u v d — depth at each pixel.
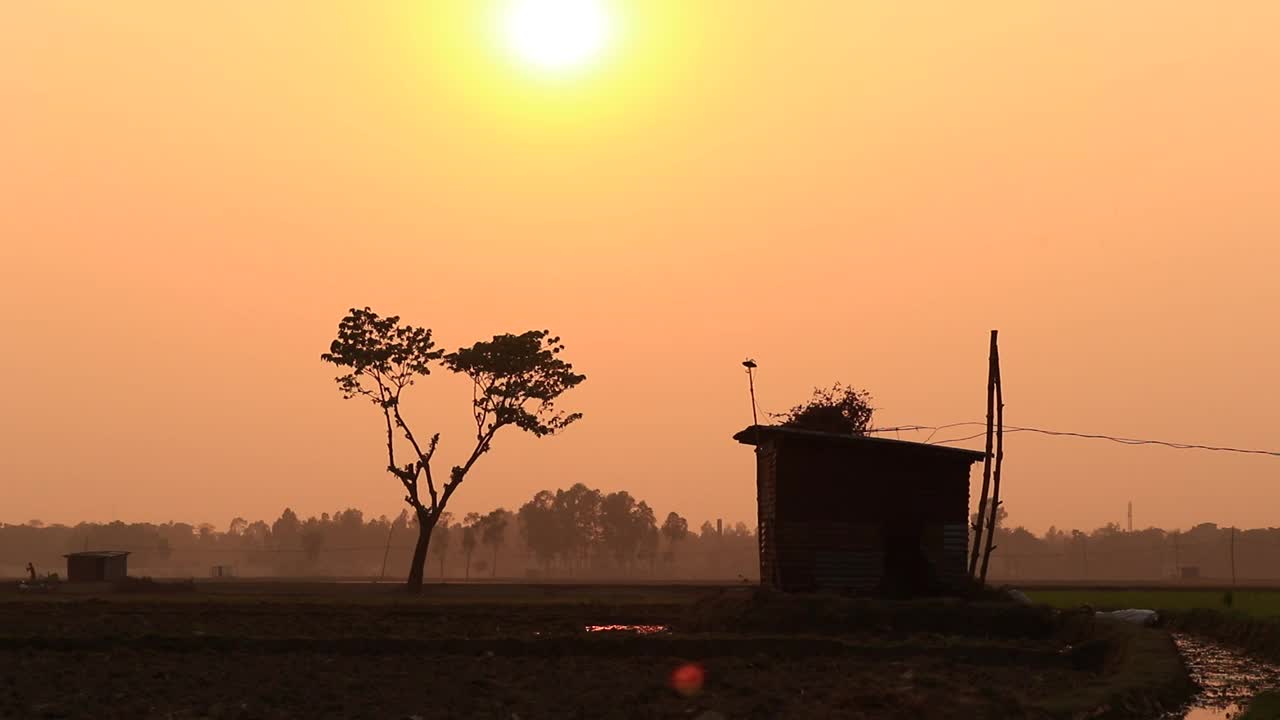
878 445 56.00
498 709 30.88
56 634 46.53
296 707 31.28
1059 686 34.81
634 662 40.88
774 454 56.25
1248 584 166.88
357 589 103.00
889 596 55.09
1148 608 61.97
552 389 98.50
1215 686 37.03
